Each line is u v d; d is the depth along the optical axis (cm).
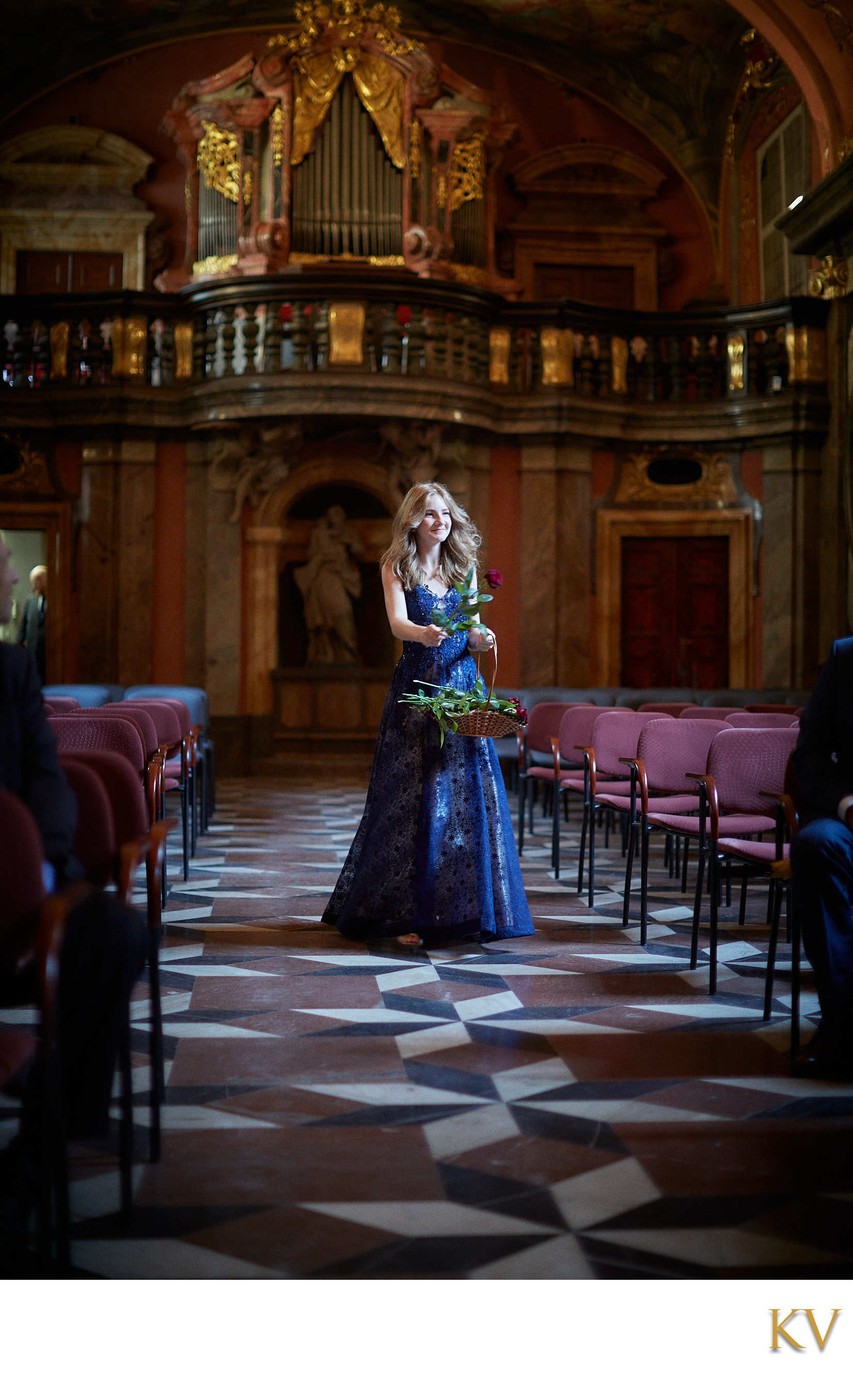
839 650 372
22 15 1459
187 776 720
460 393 1294
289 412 1262
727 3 1290
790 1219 248
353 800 1131
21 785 274
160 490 1374
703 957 493
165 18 1516
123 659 1366
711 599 1413
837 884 343
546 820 1007
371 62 1402
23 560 1544
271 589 1374
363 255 1417
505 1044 370
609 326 1377
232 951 494
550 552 1373
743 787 470
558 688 1351
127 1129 246
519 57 1572
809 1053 346
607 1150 285
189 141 1480
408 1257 229
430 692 486
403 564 486
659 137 1588
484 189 1480
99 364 1353
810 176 1332
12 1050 215
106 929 247
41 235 1543
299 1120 304
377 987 438
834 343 1302
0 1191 247
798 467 1337
